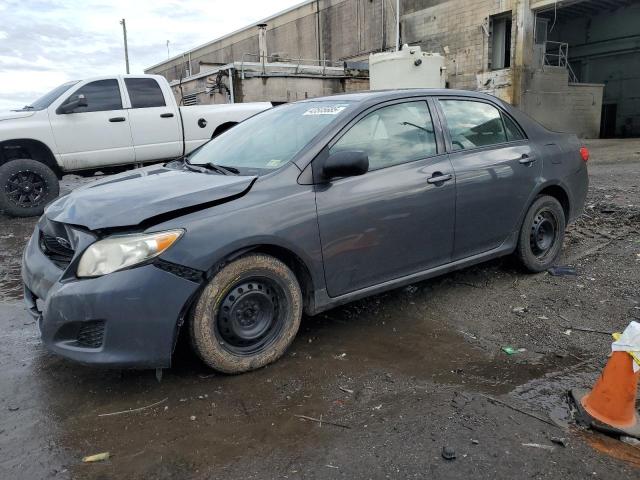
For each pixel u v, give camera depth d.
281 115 4.12
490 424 2.65
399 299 4.33
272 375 3.18
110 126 8.72
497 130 4.47
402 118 3.88
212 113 9.72
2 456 2.50
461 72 22.59
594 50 26.89
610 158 12.66
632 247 5.36
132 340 2.80
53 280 3.06
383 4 25.62
